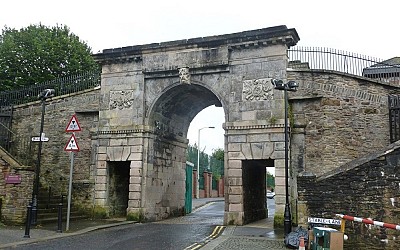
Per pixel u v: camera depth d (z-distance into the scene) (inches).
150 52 812.0
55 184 850.1
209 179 2032.5
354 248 414.0
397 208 398.9
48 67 1253.1
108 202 809.5
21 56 1230.9
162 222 773.9
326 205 444.5
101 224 684.1
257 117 723.4
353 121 705.0
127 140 806.5
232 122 735.7
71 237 530.0
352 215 425.7
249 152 716.7
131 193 783.1
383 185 410.9
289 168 693.3
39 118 900.0
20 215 612.1
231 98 746.8
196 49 778.8
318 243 388.5
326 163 691.4
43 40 1279.5
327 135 700.0
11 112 923.4
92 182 814.5
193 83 780.6
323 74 715.4
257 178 858.8
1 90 1179.3
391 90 725.3
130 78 828.6
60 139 869.8
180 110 912.3
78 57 1321.4
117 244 475.8
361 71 770.8
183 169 987.9
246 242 492.4
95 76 919.0
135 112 813.2
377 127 707.4
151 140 812.0
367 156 433.4
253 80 737.6
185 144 997.8
